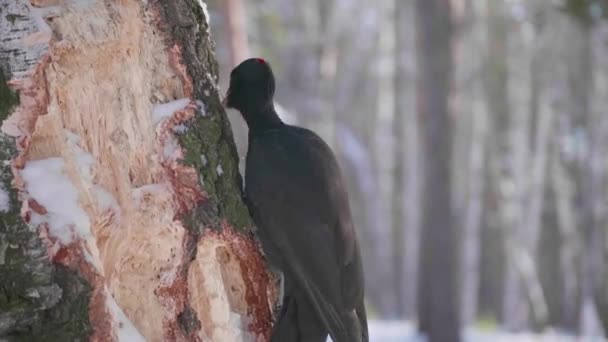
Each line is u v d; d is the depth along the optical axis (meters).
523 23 35.72
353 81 45.31
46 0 3.90
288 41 36.00
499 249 46.94
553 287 45.69
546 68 41.25
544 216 45.56
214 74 4.57
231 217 4.42
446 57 22.06
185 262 4.21
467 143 42.31
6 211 3.68
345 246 4.62
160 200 4.14
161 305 4.16
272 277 4.61
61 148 3.88
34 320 3.67
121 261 4.08
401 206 46.25
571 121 41.53
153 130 4.19
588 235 39.38
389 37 43.69
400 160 46.03
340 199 4.64
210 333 4.35
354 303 4.63
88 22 3.98
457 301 21.91
